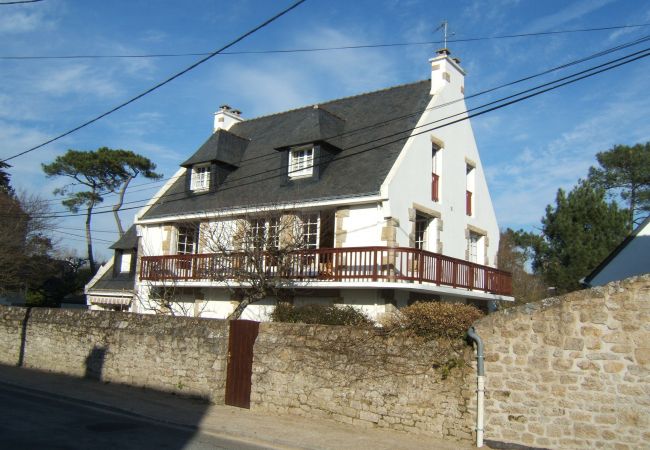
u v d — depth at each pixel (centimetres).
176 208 2278
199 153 2327
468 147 2245
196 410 1218
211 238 1927
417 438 982
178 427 1080
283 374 1202
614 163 4069
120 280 2688
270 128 2502
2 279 3091
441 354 993
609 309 845
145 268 2214
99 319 1648
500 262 3731
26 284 3384
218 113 2711
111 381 1559
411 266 1653
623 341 827
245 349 1282
